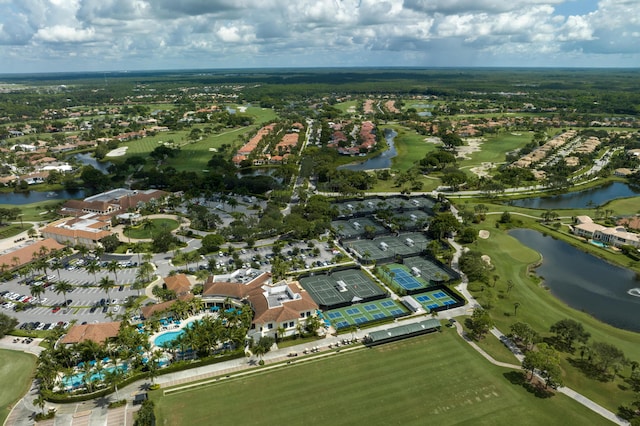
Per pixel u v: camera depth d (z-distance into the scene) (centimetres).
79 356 14638
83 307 18125
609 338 16025
